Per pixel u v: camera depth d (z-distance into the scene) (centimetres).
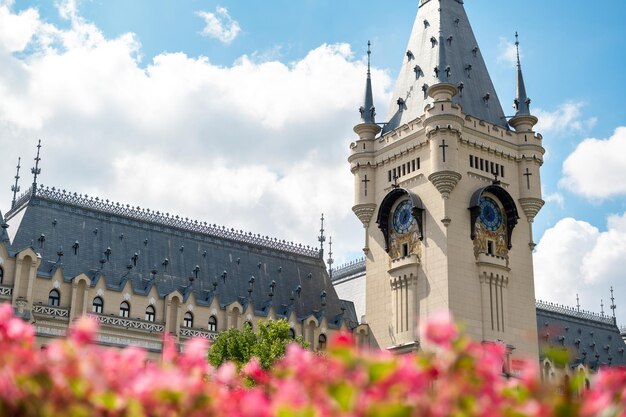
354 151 10225
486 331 8731
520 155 9831
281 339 7094
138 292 8631
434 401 1039
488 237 9194
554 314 13888
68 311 8062
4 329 1202
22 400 1050
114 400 1075
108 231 9138
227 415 1123
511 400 1110
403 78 10488
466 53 10381
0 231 8138
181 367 1298
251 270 10169
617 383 1046
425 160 9306
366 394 1032
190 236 9894
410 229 9288
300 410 1005
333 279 12594
